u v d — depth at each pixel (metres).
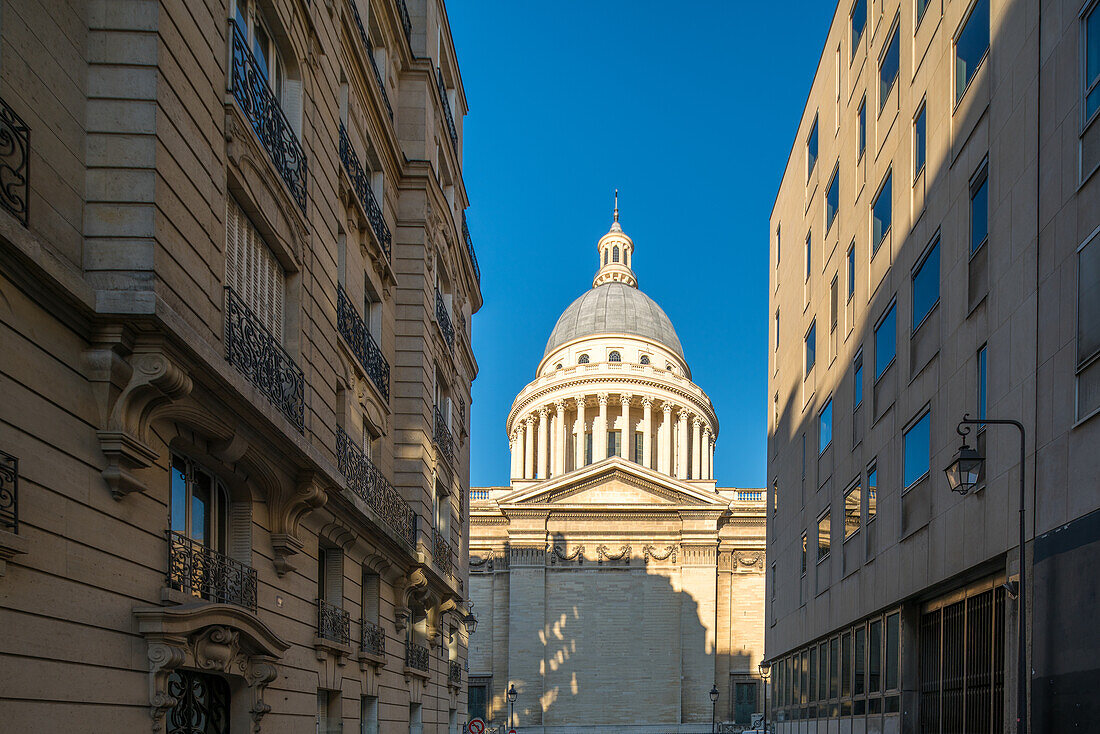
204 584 12.12
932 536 19.77
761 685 76.38
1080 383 13.73
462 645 38.75
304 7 16.06
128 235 10.27
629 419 100.06
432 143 27.38
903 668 21.73
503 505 79.25
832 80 30.70
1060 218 14.49
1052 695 14.18
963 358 18.42
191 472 12.35
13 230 8.16
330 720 18.12
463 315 36.03
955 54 19.58
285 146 15.08
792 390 35.50
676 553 78.69
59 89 9.89
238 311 12.91
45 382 8.95
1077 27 14.16
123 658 9.98
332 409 17.59
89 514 9.52
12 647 8.16
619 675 76.50
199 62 11.78
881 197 24.67
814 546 31.00
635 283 128.25
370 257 22.62
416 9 27.89
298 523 15.24
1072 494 13.80
